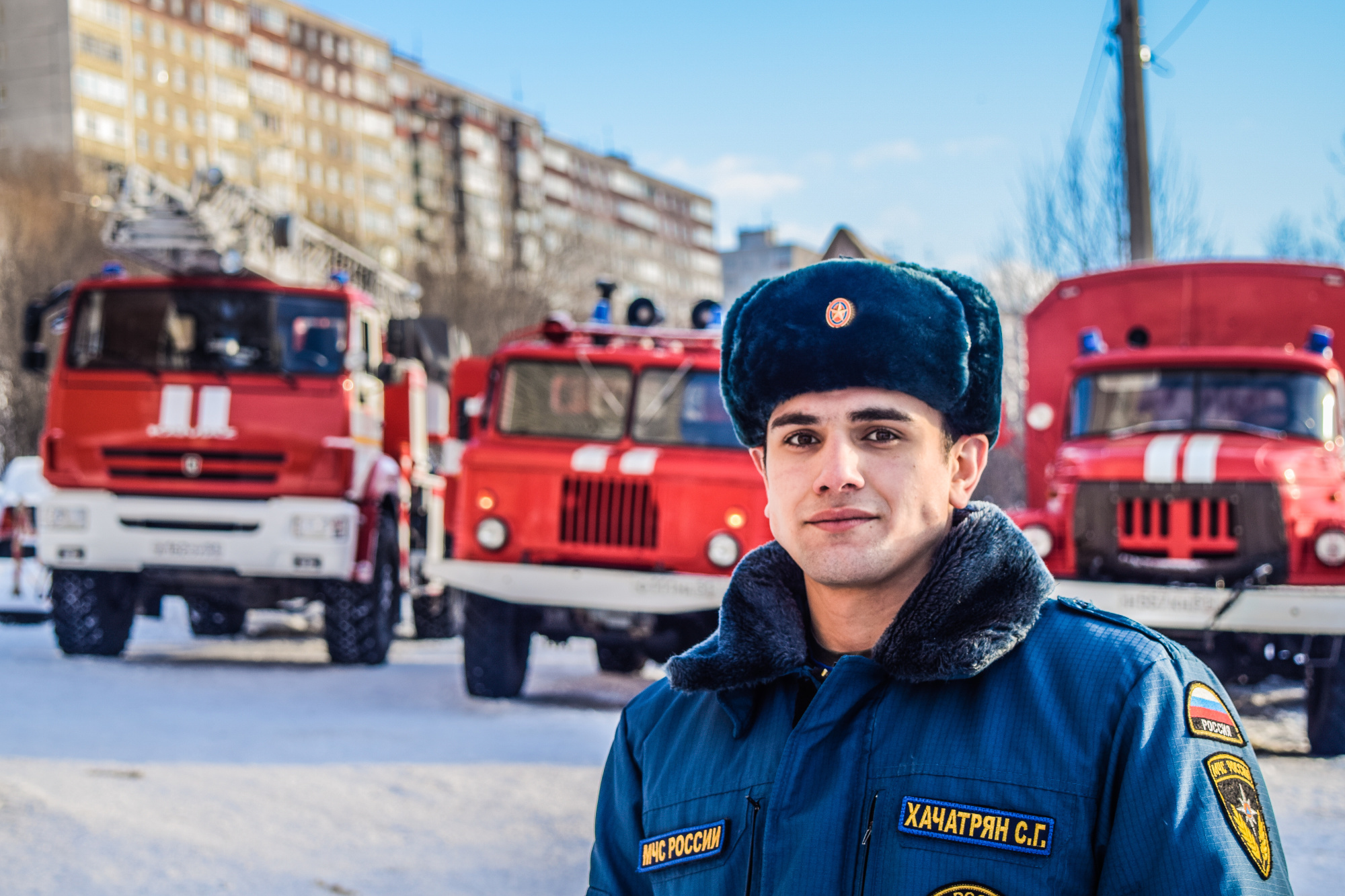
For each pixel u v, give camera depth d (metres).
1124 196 20.22
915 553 1.71
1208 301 10.51
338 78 96.56
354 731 8.00
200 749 7.15
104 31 82.50
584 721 8.73
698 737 1.79
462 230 101.44
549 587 9.42
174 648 13.33
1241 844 1.44
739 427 1.83
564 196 111.75
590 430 9.98
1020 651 1.60
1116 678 1.53
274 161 91.56
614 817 1.91
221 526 11.65
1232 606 8.23
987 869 1.47
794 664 1.69
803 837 1.57
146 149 85.06
